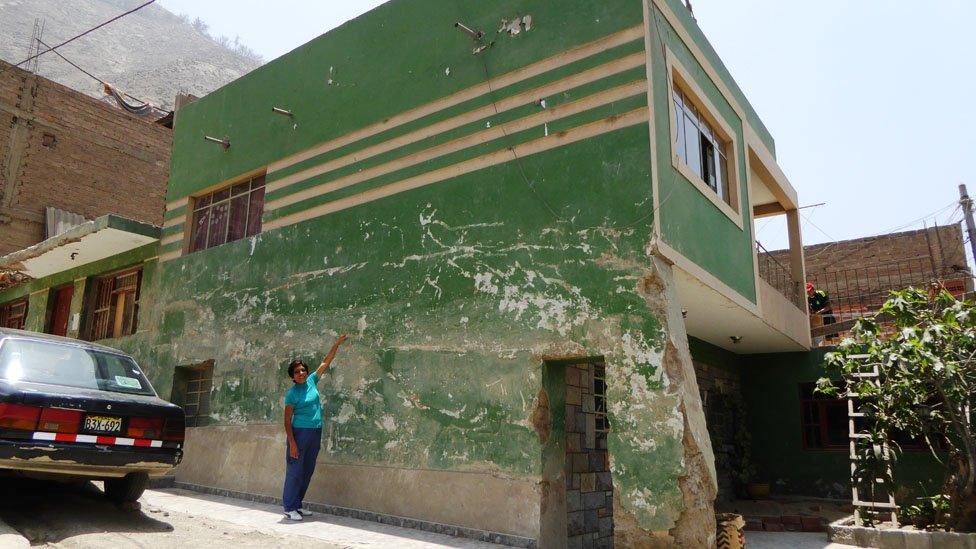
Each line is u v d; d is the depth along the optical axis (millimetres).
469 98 8375
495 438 7168
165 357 11656
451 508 7277
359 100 9719
